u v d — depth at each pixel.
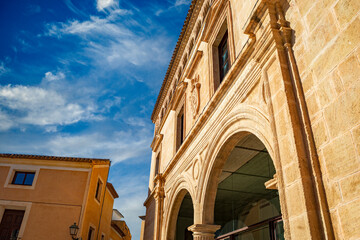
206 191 7.59
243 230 9.41
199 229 7.41
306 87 3.94
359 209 2.76
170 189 11.75
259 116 5.31
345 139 3.11
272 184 4.58
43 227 15.38
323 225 3.14
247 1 7.18
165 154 14.78
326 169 3.32
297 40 4.32
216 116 7.64
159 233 12.04
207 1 11.16
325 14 3.77
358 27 3.18
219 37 9.34
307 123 3.78
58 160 17.25
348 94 3.17
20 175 17.05
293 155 3.74
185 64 13.48
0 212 15.70
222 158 7.25
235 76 6.69
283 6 4.85
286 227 3.68
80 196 16.42
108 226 23.11
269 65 4.88
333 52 3.50
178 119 13.52
